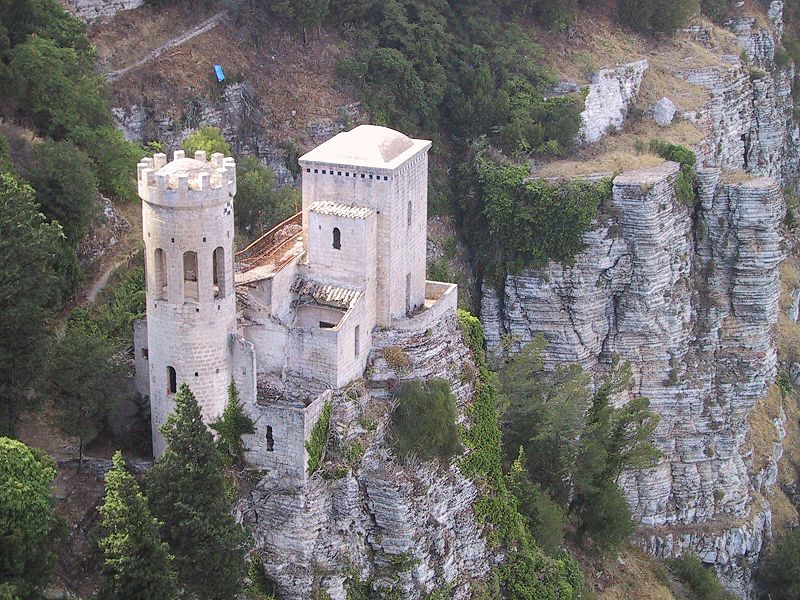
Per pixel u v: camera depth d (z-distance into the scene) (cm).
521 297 13988
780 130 17988
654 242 13500
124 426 8450
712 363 14175
